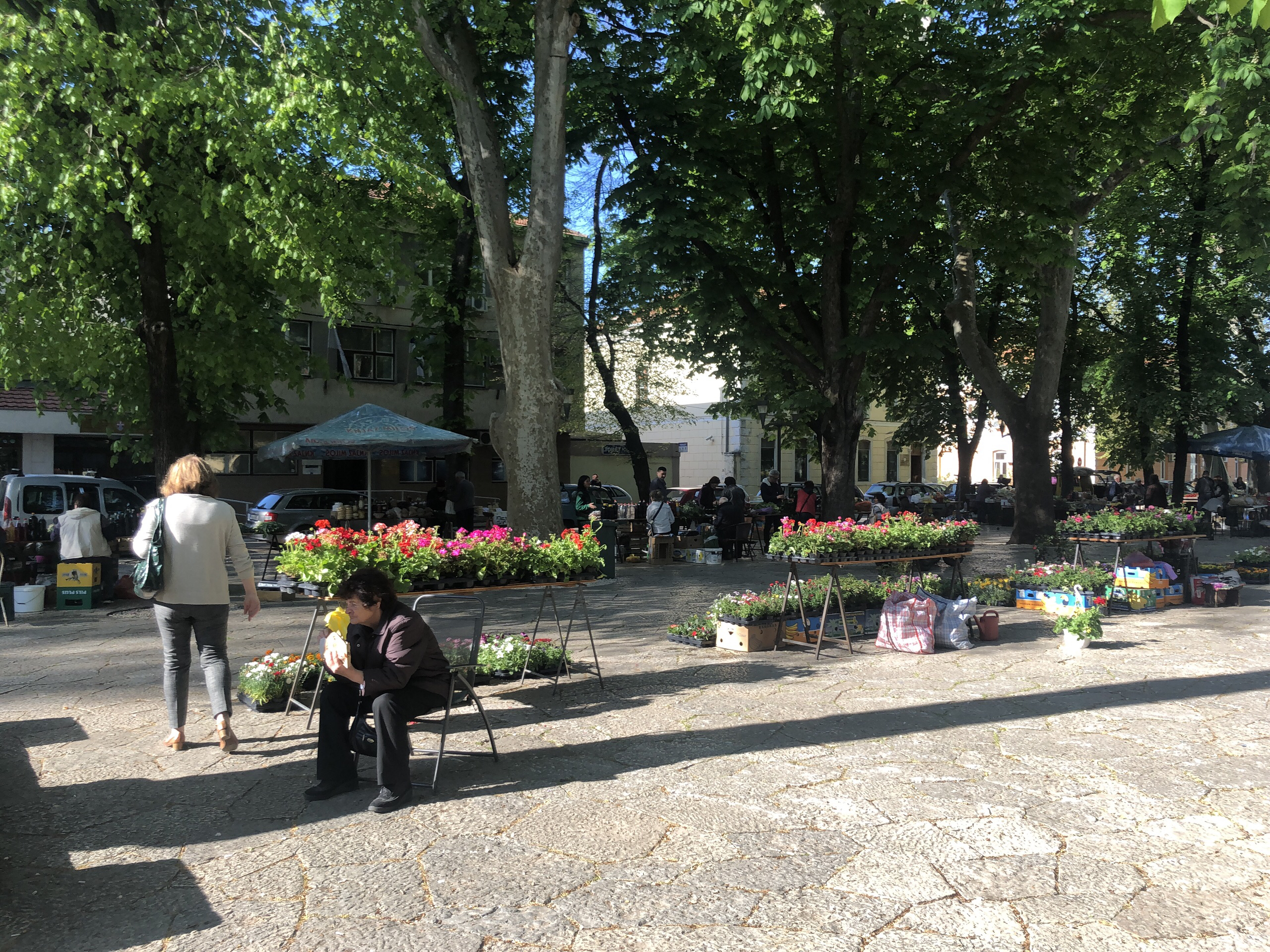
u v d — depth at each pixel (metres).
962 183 16.44
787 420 23.95
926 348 16.80
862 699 6.59
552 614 10.76
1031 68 13.96
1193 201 23.56
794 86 14.62
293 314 15.05
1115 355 26.67
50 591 11.38
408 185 12.47
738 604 8.71
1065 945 3.12
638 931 3.22
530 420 12.33
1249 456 25.27
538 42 12.20
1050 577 10.91
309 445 15.27
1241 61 11.64
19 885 3.61
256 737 5.63
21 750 5.38
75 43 10.38
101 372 14.42
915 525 9.17
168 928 3.26
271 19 11.59
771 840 4.03
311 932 3.22
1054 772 4.93
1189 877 3.65
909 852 3.89
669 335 21.23
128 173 11.86
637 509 19.38
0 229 11.85
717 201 16.94
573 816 4.33
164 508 5.26
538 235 12.25
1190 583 11.46
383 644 4.50
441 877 3.67
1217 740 5.52
